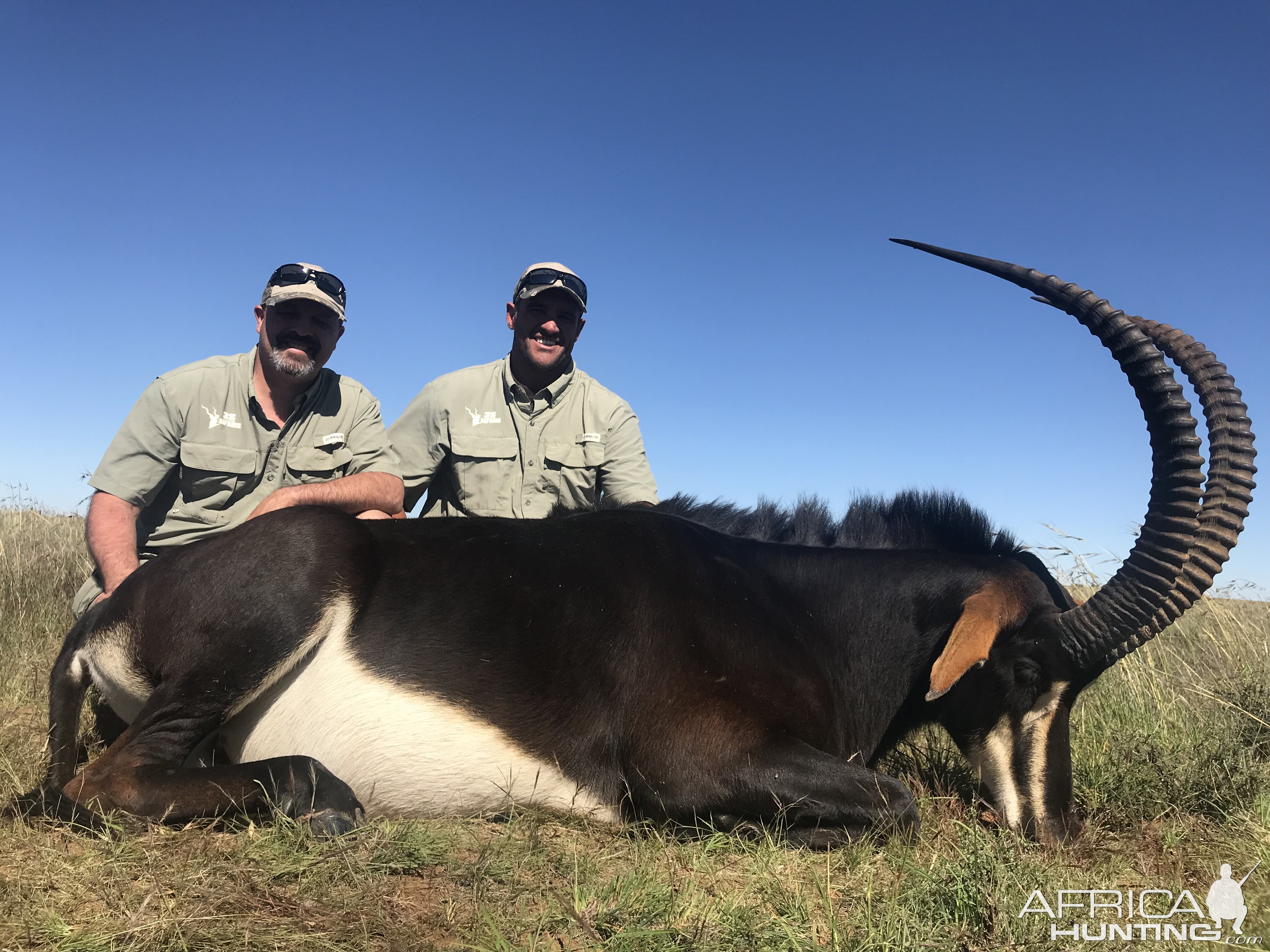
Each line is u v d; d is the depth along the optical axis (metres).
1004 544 4.26
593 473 6.22
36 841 2.92
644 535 3.92
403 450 6.23
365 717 3.40
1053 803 3.55
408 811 3.46
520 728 3.45
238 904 2.48
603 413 6.29
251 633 3.38
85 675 3.71
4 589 7.75
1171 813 3.86
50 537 10.01
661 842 3.31
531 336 6.01
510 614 3.56
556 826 3.41
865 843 3.28
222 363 5.16
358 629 3.48
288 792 3.12
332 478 5.41
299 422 5.31
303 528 3.54
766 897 2.84
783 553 4.17
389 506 5.32
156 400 4.89
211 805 3.12
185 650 3.39
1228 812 3.79
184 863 2.71
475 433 6.06
